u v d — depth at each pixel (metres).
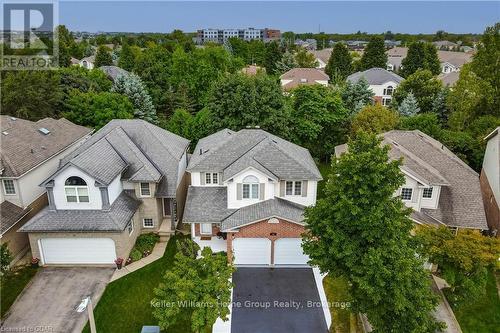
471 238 21.36
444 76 75.50
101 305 22.17
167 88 66.50
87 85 56.34
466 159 40.28
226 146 31.17
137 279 24.58
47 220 24.97
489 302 22.91
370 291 16.66
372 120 44.28
